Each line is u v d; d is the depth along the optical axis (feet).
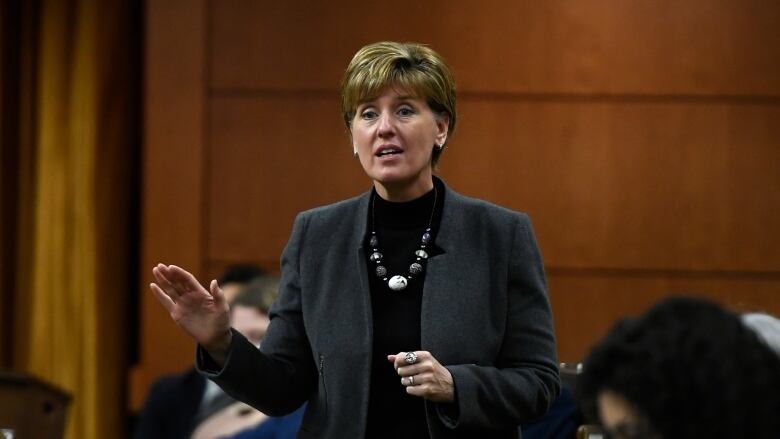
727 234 49.60
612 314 49.78
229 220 50.44
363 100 21.09
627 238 49.70
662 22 49.65
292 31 50.21
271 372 20.93
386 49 21.18
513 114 49.83
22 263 54.60
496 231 21.30
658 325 11.71
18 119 54.54
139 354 56.03
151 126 50.39
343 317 20.88
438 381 19.52
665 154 49.67
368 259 21.33
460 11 49.88
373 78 20.89
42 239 53.62
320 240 21.79
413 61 21.15
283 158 50.37
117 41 53.62
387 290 21.02
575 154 49.70
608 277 49.85
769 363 11.44
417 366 19.36
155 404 35.73
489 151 49.85
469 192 49.78
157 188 50.39
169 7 50.26
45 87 53.52
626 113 49.75
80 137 53.42
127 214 54.70
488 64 49.83
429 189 21.52
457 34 49.85
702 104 49.65
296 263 21.91
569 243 49.83
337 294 21.13
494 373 20.11
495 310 20.88
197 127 50.29
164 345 50.47
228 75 50.37
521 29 49.70
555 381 20.79
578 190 49.78
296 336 21.62
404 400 20.44
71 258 53.72
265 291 34.40
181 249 50.31
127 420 54.85
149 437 35.37
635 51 49.65
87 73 53.31
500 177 49.85
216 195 50.39
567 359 49.75
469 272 20.95
